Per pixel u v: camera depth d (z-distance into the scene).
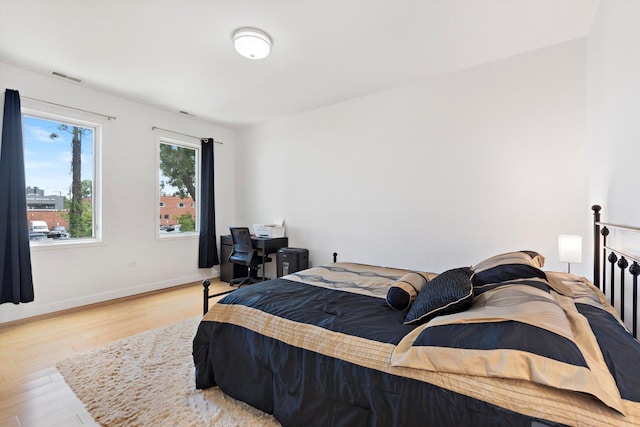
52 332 2.67
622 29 1.62
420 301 1.44
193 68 2.94
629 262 1.56
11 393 1.79
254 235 4.64
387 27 2.28
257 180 4.84
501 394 0.92
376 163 3.56
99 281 3.55
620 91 1.65
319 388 1.33
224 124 4.84
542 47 2.57
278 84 3.31
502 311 1.10
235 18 2.18
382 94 3.50
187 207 4.62
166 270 4.23
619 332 1.12
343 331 1.38
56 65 2.89
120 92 3.54
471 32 2.35
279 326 1.55
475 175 2.91
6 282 2.83
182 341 2.48
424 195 3.21
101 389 1.82
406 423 1.08
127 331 2.71
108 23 2.23
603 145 1.97
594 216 2.02
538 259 1.95
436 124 3.12
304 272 2.54
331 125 3.96
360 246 3.71
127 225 3.80
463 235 2.98
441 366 1.03
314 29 2.31
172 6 2.05
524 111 2.66
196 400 1.72
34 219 3.18
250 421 1.55
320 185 4.08
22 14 2.13
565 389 0.83
